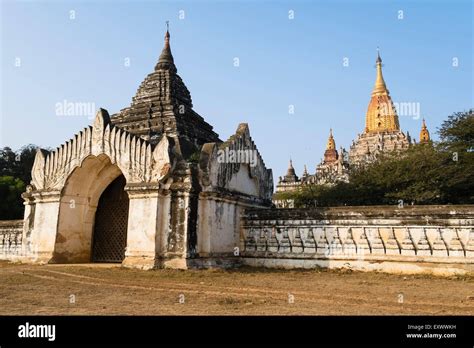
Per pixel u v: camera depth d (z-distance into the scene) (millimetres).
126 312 9133
